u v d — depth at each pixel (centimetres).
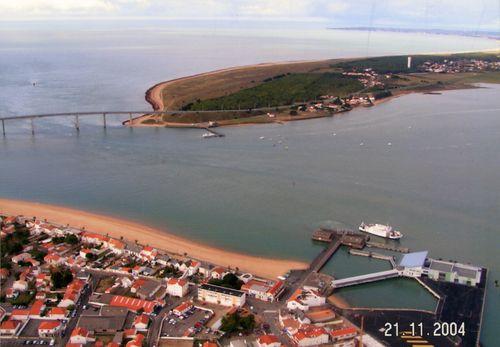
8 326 15238
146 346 14550
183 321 15800
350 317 15988
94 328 15375
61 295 17262
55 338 15088
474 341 14638
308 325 15300
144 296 17125
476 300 16875
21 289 17688
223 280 17838
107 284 18188
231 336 15100
